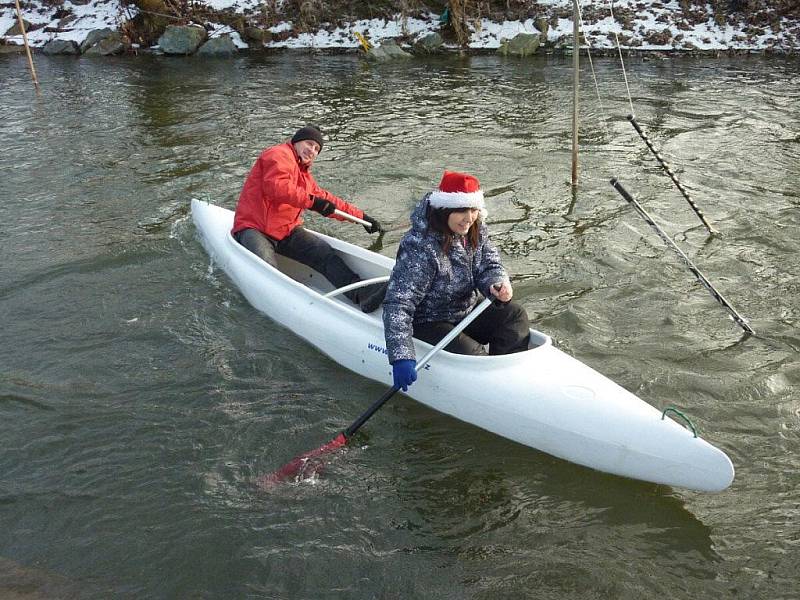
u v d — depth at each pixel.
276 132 9.93
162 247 6.67
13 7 15.56
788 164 8.51
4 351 5.20
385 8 14.88
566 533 3.67
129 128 10.16
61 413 4.55
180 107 11.05
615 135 9.62
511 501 3.88
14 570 3.49
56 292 5.96
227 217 6.66
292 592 3.37
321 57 13.94
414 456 4.20
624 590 3.34
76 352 5.18
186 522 3.75
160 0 14.76
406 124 10.23
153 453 4.22
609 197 7.81
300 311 5.24
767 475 3.98
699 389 4.70
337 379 4.87
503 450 4.23
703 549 3.55
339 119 10.47
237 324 5.48
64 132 10.02
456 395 4.41
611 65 12.87
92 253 6.59
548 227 7.16
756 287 5.95
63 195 7.97
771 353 5.07
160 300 5.80
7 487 3.99
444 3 14.80
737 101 10.77
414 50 14.03
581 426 4.04
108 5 15.52
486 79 12.30
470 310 4.48
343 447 4.27
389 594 3.35
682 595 3.31
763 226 7.00
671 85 11.62
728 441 4.23
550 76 12.36
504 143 9.47
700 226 7.07
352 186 8.24
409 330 4.14
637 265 6.36
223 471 4.09
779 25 13.77
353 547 3.60
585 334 5.34
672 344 5.20
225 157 9.05
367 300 5.26
